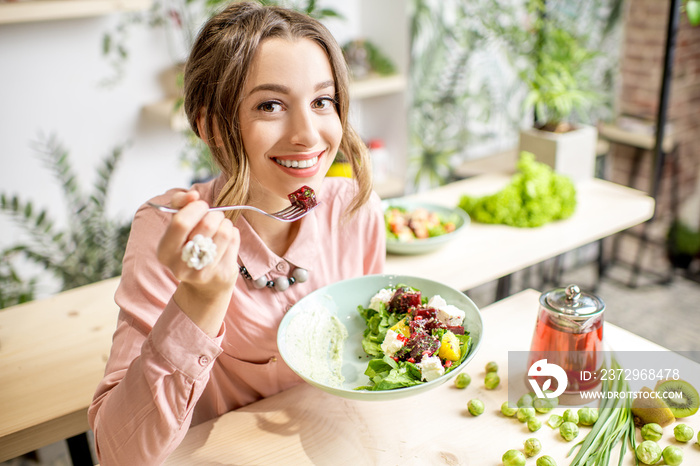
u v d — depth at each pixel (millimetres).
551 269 3176
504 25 3113
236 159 929
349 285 1123
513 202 1934
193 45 956
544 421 965
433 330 996
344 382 1003
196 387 807
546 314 1012
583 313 965
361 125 3312
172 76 2688
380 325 1057
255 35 862
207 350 783
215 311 774
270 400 1038
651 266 3236
